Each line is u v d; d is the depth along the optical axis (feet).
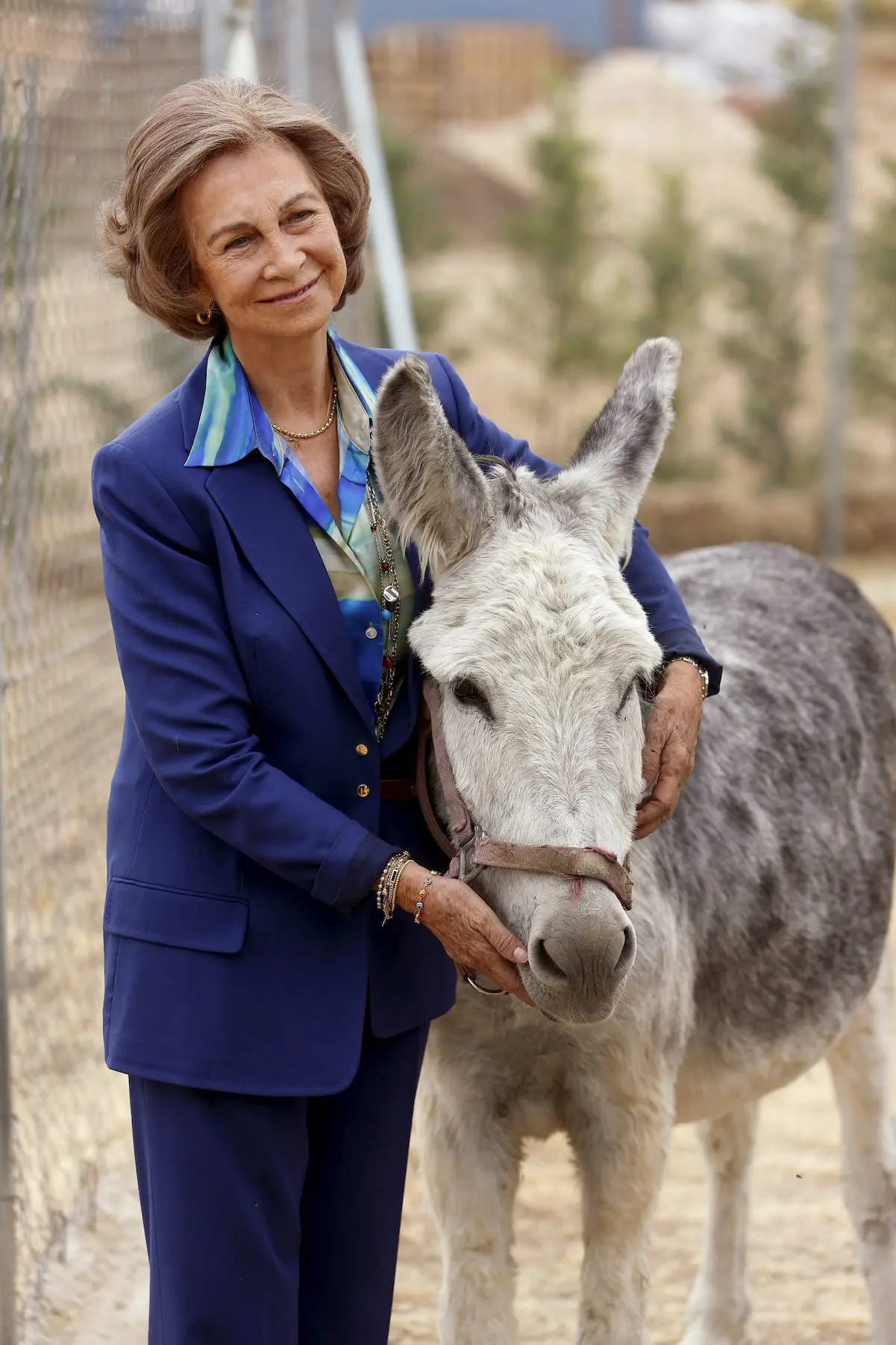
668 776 8.39
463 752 7.58
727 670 10.80
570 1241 13.05
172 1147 7.62
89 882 16.42
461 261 55.31
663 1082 9.06
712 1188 11.87
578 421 46.80
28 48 12.09
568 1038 8.76
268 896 7.66
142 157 7.62
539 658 7.39
